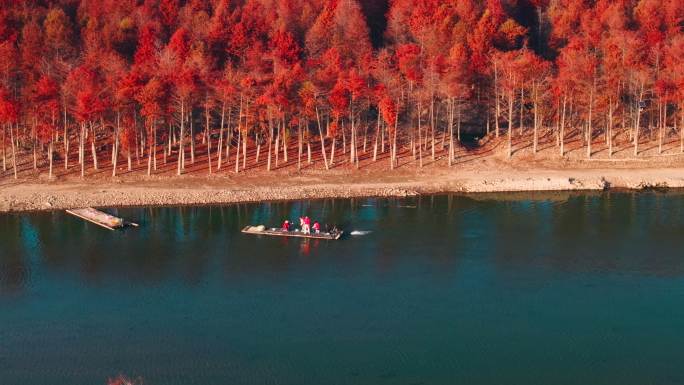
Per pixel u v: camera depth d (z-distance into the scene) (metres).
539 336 51.44
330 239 76.88
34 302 59.16
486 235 78.06
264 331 52.84
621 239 75.56
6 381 45.38
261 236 78.56
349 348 49.84
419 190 100.56
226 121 126.31
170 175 105.88
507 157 116.06
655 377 45.22
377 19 169.75
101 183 101.56
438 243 75.06
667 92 114.06
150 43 138.88
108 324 54.31
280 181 103.88
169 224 83.81
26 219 86.06
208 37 144.50
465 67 127.25
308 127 124.38
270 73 120.19
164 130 118.44
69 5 161.00
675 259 68.44
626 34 133.12
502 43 151.12
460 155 117.75
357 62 135.12
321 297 59.69
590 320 54.16
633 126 122.06
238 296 60.12
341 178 106.31
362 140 125.25
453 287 61.81
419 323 54.03
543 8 181.00
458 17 153.50
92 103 99.62
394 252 72.12
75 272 66.75
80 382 45.22
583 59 119.25
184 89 105.31
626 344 49.88
